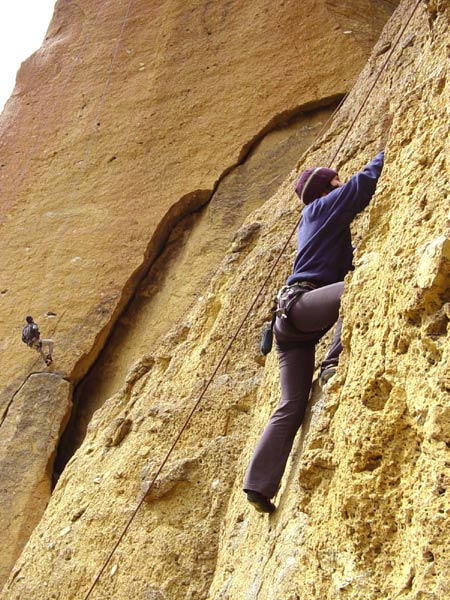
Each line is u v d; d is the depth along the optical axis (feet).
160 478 23.88
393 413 12.74
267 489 16.85
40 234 42.86
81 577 24.18
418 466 12.08
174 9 47.67
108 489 25.85
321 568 13.12
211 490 23.16
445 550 10.80
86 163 44.24
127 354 38.11
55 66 49.57
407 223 14.19
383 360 13.38
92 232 41.55
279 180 38.60
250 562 17.81
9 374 38.78
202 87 43.75
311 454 14.39
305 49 42.37
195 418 25.02
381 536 12.30
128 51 47.57
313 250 17.25
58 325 39.29
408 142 16.08
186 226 40.52
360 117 27.96
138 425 27.20
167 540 22.77
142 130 43.75
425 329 12.55
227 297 27.55
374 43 41.68
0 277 42.29
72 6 52.16
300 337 17.11
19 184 45.37
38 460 35.78
